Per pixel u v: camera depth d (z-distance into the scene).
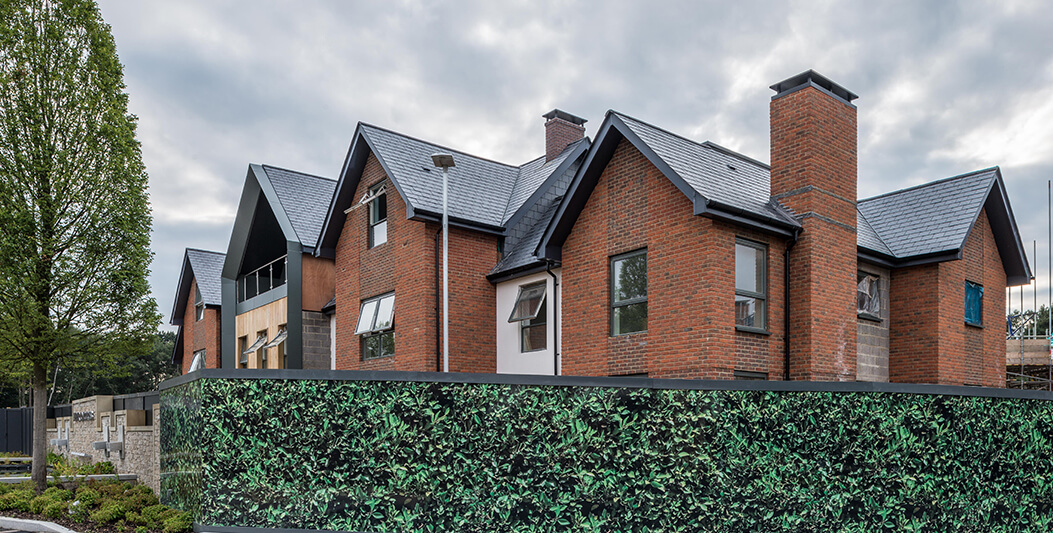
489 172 20.25
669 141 14.37
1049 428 10.75
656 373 13.00
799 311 13.09
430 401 9.02
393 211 18.09
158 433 15.45
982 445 9.98
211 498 9.07
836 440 9.09
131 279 15.72
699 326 12.21
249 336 23.94
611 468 8.76
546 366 16.08
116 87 15.68
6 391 52.41
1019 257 18.12
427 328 16.56
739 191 13.45
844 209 13.92
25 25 14.57
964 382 16.09
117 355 16.53
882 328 15.77
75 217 15.06
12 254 14.24
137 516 10.95
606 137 13.99
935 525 9.45
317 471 9.09
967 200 16.31
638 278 13.78
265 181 22.50
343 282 20.12
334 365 20.73
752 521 8.70
